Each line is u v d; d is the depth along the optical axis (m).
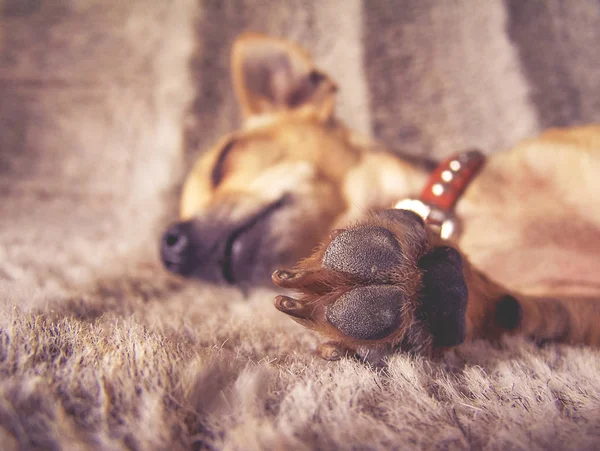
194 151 0.44
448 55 0.46
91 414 0.10
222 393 0.11
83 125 0.47
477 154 0.31
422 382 0.12
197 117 0.45
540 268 0.27
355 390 0.12
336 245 0.13
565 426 0.10
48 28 0.51
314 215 0.30
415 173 0.33
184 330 0.16
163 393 0.10
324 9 0.49
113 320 0.16
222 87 0.46
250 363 0.13
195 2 0.49
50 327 0.14
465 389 0.12
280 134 0.34
